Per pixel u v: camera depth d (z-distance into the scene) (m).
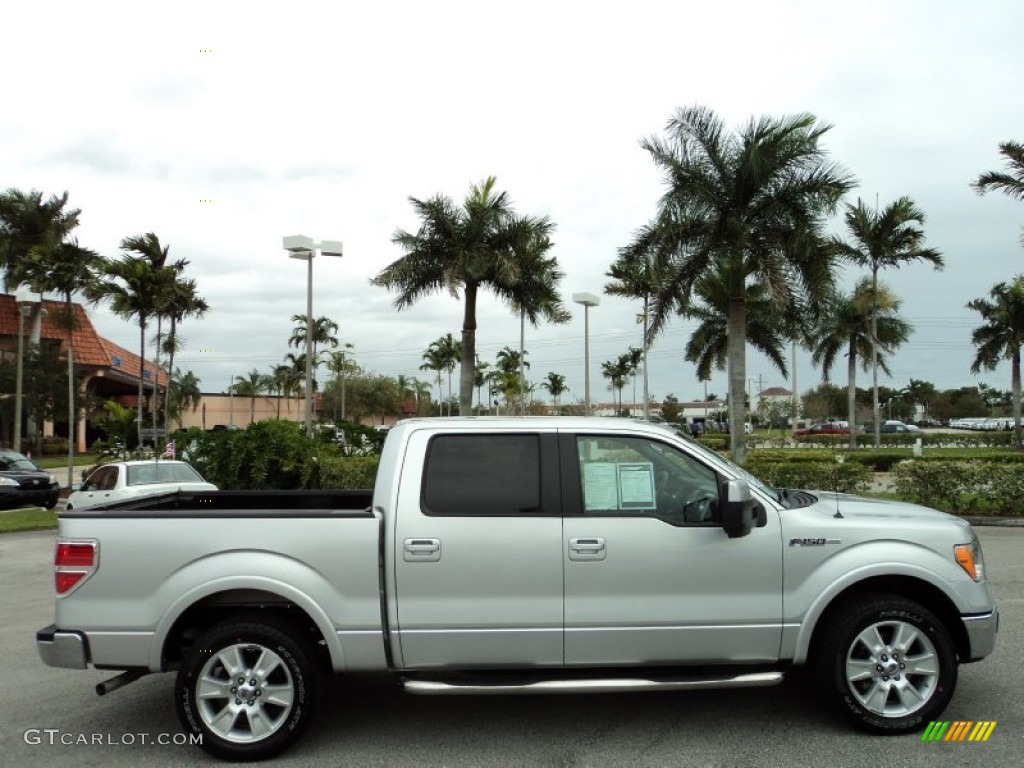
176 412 65.38
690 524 4.77
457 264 25.75
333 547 4.66
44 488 21.91
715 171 21.72
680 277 21.83
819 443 52.19
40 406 44.03
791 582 4.73
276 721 4.62
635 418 5.38
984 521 15.73
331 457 18.44
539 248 27.11
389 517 4.71
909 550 4.79
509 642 4.64
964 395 116.44
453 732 4.96
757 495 4.89
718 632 4.70
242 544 4.67
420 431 4.94
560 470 4.84
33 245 44.03
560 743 4.75
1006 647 6.50
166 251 33.59
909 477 16.80
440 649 4.63
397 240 26.75
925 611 4.75
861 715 4.71
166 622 4.60
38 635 4.68
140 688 6.05
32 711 5.54
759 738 4.75
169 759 4.68
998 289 43.66
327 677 6.11
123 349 63.94
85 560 4.65
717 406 103.31
